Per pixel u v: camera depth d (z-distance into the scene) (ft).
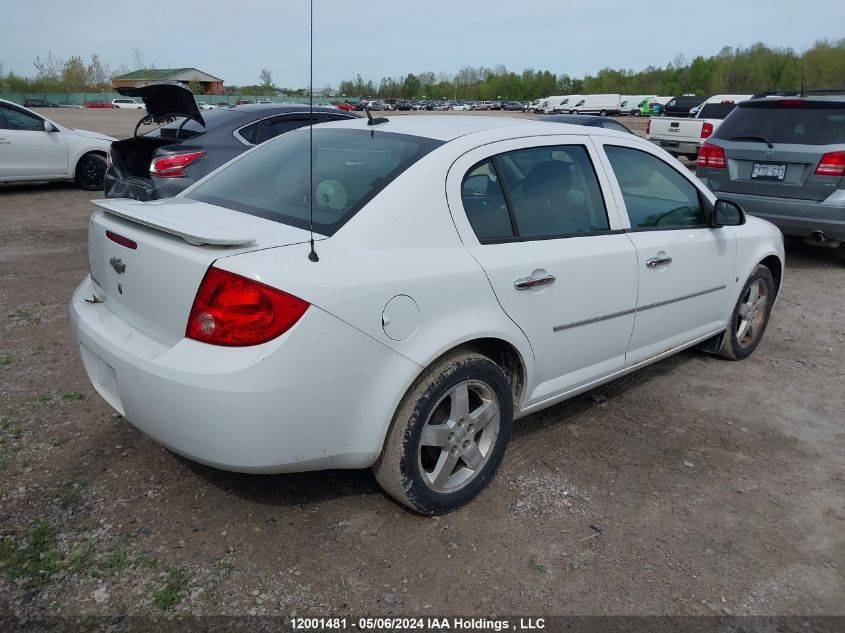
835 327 18.06
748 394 13.87
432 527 9.16
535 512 9.60
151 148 23.63
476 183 9.46
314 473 10.27
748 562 8.77
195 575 8.06
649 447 11.59
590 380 11.41
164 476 9.94
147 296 8.32
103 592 7.73
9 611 7.39
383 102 246.06
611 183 11.36
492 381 9.41
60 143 35.94
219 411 7.40
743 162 23.48
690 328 13.47
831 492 10.43
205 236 7.56
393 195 8.61
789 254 26.25
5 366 13.48
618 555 8.79
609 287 10.93
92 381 9.45
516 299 9.46
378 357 8.06
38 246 23.90
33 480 9.68
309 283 7.55
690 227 12.96
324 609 7.68
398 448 8.57
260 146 11.69
